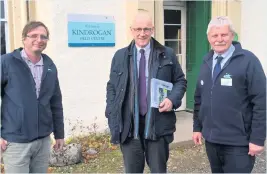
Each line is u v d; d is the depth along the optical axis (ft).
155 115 11.05
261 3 24.39
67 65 20.39
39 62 10.91
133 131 11.28
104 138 20.39
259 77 9.77
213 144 10.63
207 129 10.64
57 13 19.90
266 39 24.52
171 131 11.40
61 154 16.65
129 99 11.21
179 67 11.74
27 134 10.48
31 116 10.53
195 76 26.11
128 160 11.56
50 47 20.25
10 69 10.34
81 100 20.92
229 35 10.02
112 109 11.43
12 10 21.03
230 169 10.39
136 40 11.22
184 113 26.05
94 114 21.38
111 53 21.65
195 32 26.00
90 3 20.76
